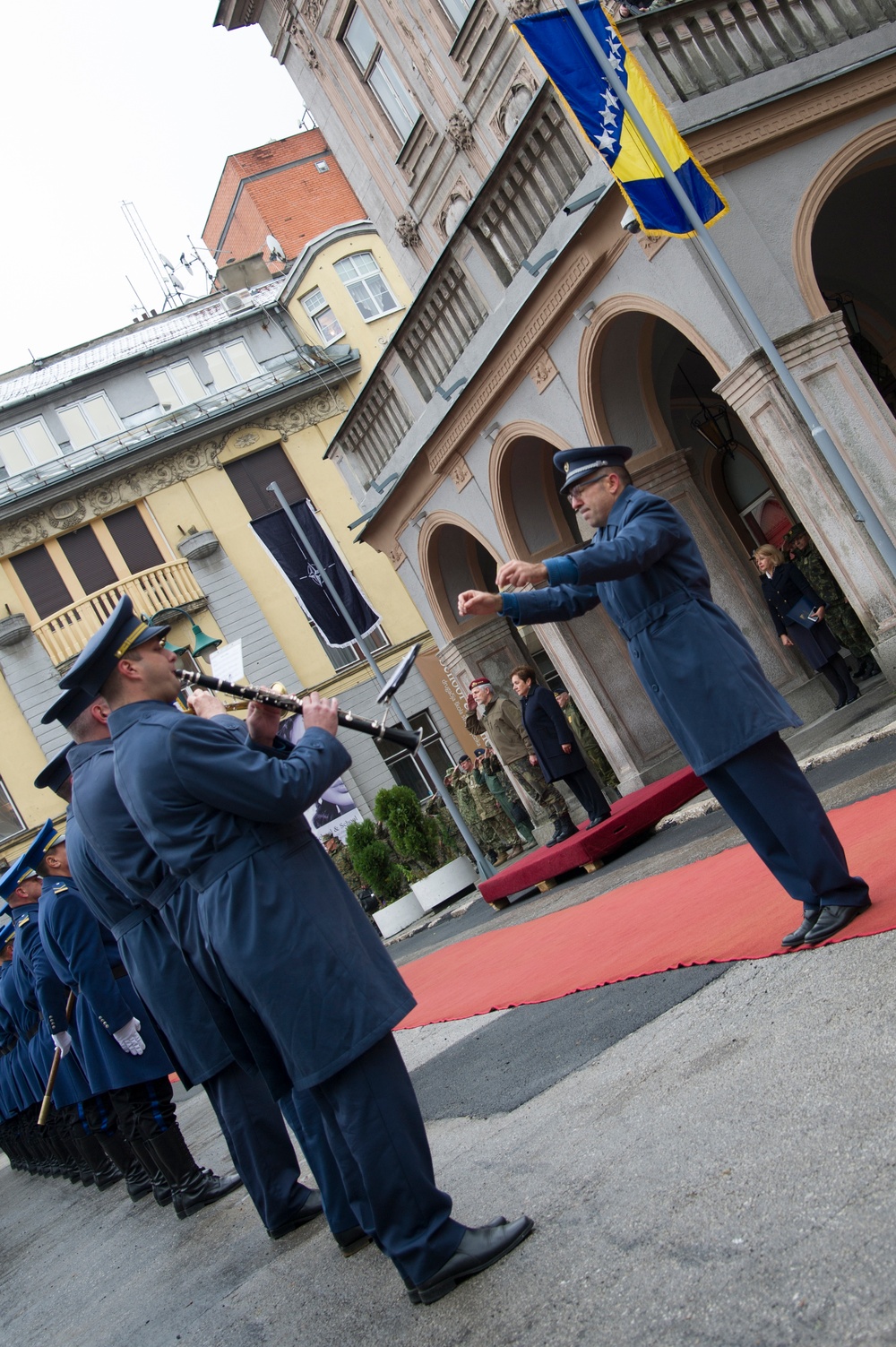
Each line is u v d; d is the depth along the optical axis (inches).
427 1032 293.0
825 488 394.9
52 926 243.9
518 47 529.7
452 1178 156.9
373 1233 134.7
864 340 583.5
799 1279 86.9
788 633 468.4
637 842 427.8
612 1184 123.8
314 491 1146.0
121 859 155.4
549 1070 184.2
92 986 243.1
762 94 409.7
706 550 517.7
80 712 170.2
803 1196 98.6
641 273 430.3
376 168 686.5
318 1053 123.7
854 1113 108.3
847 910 165.2
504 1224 124.1
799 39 425.7
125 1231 277.1
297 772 129.1
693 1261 98.0
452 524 634.8
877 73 426.3
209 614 1094.4
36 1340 208.7
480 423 557.6
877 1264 83.8
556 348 493.7
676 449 514.9
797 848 165.5
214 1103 191.9
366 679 1102.4
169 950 192.1
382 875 667.4
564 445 516.1
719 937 204.5
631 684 557.9
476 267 514.3
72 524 1094.4
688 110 399.5
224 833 129.2
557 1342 96.5
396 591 1133.1
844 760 335.0
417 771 1095.0
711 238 369.1
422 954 491.5
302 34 713.6
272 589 1112.2
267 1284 164.1
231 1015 149.0
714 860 292.0
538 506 578.9
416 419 598.9
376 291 1203.2
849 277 562.3
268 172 1492.4
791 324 401.4
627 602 174.1
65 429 1153.4
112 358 1215.6
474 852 598.9
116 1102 257.9
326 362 1157.7
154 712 136.5
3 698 1066.1
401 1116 125.0
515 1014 247.1
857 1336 76.7
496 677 673.6
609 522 178.7
